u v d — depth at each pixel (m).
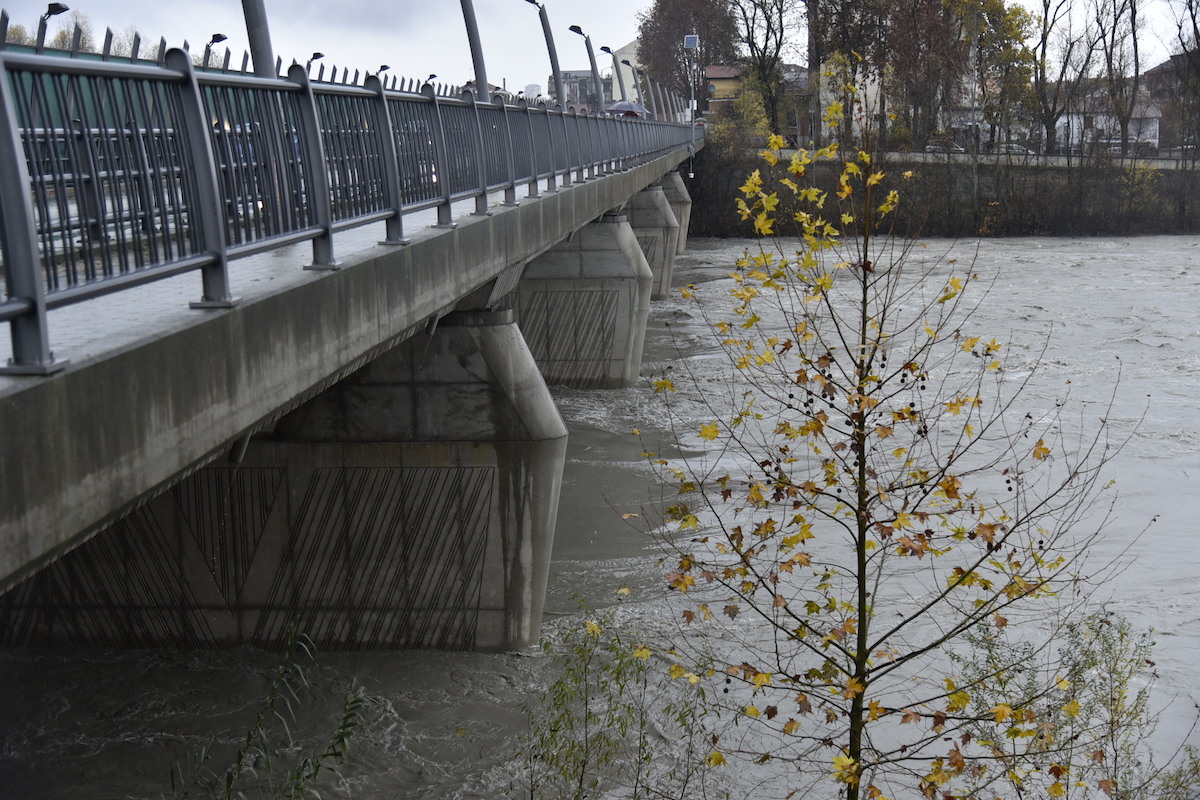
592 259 28.95
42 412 4.25
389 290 8.30
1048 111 84.00
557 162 17.59
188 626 13.04
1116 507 18.72
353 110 8.17
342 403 12.73
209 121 5.98
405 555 12.88
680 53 98.56
